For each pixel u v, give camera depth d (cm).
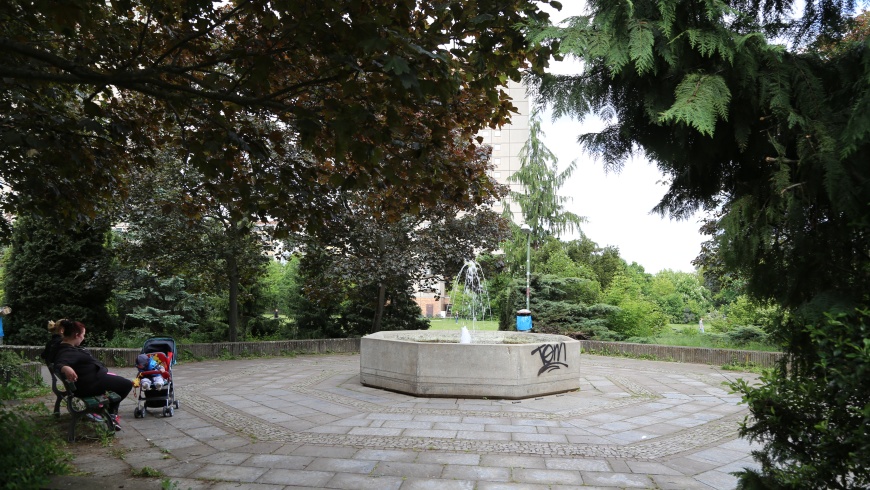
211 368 1320
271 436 677
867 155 278
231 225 1518
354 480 511
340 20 413
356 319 2019
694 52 300
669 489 498
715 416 819
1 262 1861
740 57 289
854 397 276
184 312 1942
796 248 314
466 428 724
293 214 613
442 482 508
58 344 711
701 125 266
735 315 1895
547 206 2566
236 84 476
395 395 967
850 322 282
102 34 581
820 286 312
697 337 1923
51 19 450
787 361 326
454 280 1909
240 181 614
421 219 1708
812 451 304
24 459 464
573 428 732
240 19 581
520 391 930
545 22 330
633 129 344
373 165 503
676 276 6141
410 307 2033
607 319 2002
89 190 675
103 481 482
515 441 659
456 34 457
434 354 948
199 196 696
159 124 741
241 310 2147
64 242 1597
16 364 981
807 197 293
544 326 1988
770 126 307
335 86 561
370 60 438
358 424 744
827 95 300
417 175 582
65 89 650
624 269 4175
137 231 1477
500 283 2419
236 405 874
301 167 602
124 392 696
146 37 610
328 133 512
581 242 3847
